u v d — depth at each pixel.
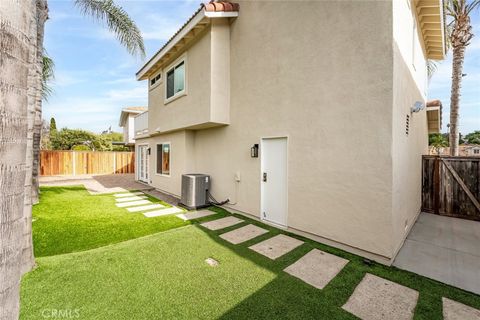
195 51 7.79
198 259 3.99
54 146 25.98
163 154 11.30
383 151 3.91
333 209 4.58
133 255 4.10
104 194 10.30
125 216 6.65
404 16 4.64
